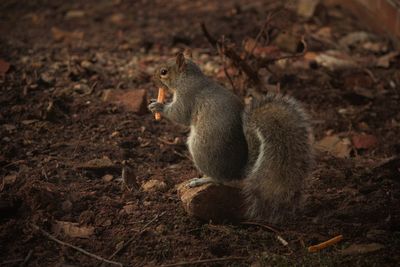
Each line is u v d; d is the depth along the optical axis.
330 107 12.81
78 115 12.01
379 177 10.25
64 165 10.34
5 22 17.34
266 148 8.63
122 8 18.58
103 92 12.88
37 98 12.44
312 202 9.56
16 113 11.90
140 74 13.73
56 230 8.83
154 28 16.80
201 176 10.27
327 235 8.80
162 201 9.54
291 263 8.11
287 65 14.25
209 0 19.03
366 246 8.41
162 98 10.06
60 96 12.48
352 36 16.06
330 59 14.66
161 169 10.59
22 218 9.04
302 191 8.78
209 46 15.42
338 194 9.80
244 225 9.12
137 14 18.02
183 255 8.38
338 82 13.64
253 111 8.85
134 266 8.19
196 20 17.23
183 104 9.50
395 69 14.43
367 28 16.89
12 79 13.19
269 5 18.03
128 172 9.99
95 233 8.80
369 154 11.24
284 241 8.60
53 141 11.20
